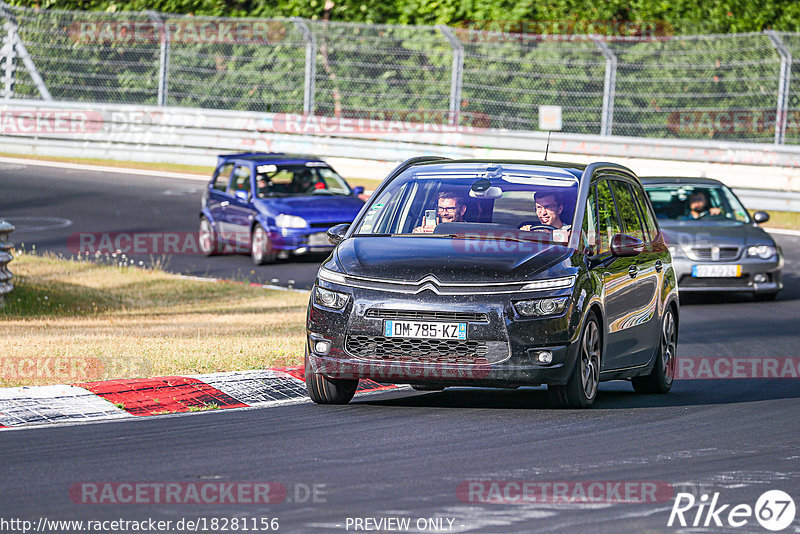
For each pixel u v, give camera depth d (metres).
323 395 28.23
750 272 51.78
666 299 32.81
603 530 17.55
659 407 29.42
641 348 31.23
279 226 61.53
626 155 81.94
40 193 80.25
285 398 29.27
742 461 22.58
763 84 85.31
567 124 87.62
